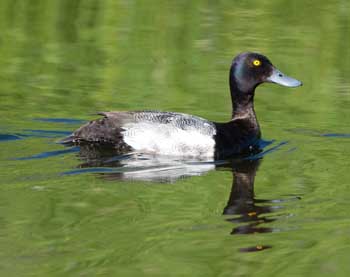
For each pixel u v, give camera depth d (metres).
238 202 11.11
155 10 22.16
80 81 17.09
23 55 18.73
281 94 17.19
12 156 12.66
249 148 14.02
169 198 11.17
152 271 8.88
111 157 12.95
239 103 14.58
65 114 15.00
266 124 15.23
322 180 12.17
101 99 16.03
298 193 11.56
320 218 10.56
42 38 19.89
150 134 13.52
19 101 15.69
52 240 9.56
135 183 11.75
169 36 20.12
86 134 13.45
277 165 13.00
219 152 13.66
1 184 11.44
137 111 13.88
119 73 17.66
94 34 20.30
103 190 11.34
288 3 22.98
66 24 20.97
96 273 8.77
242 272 8.90
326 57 18.80
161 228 10.06
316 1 23.19
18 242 9.49
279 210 10.88
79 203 10.79
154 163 12.93
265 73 14.61
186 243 9.66
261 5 22.81
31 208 10.54
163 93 16.55
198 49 19.27
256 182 12.09
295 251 9.49
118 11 22.06
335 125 15.10
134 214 10.47
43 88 16.59
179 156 13.48
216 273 8.84
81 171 12.14
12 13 21.62
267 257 9.30
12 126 14.16
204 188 11.70
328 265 9.09
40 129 14.16
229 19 21.42
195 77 17.52
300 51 19.11
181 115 13.95
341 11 22.20
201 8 22.44
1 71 17.64
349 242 9.76
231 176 12.37
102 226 10.03
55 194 11.09
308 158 13.33
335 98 16.72
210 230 10.09
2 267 8.86
